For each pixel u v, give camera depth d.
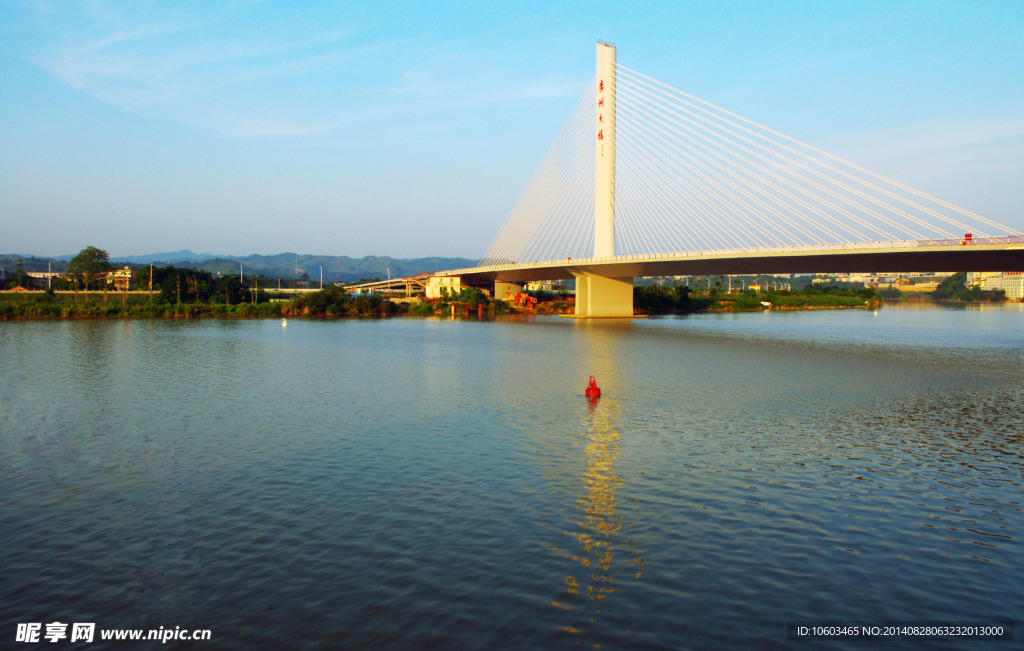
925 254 63.31
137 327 92.56
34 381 43.31
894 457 25.86
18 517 19.19
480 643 13.01
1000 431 30.41
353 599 14.59
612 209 110.25
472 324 107.44
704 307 168.25
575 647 12.91
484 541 17.56
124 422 31.34
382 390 40.78
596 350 65.75
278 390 40.56
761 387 42.53
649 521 19.00
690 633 13.41
